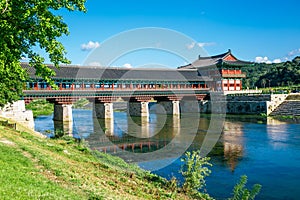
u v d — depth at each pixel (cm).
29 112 5438
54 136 4684
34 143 2684
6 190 1166
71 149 3050
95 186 1736
